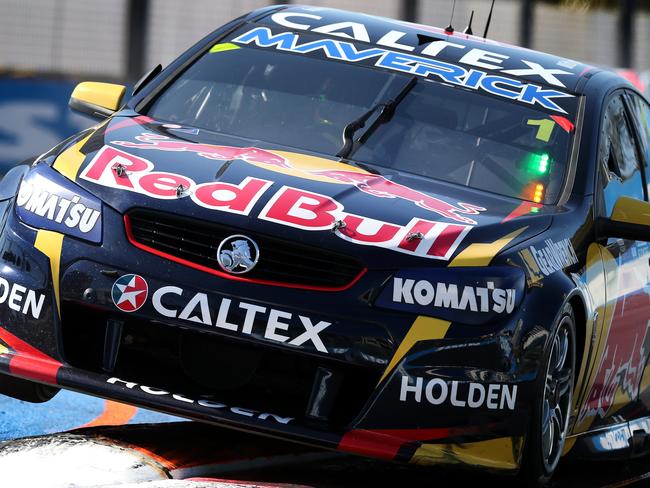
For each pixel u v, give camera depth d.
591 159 17.11
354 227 13.90
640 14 71.75
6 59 59.22
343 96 17.25
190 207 13.86
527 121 17.28
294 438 13.48
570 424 16.36
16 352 14.12
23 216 14.49
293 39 18.55
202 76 17.86
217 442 15.07
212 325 13.43
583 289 15.36
